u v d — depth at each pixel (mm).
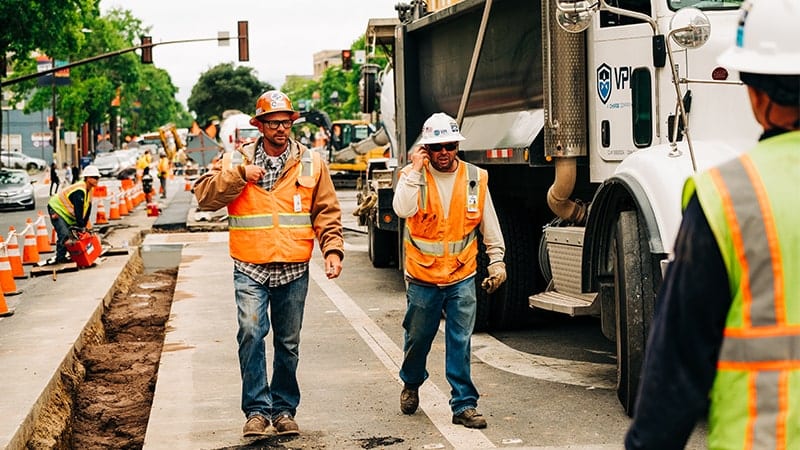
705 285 3062
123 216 39438
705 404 3135
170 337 12969
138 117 145250
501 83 12273
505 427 8391
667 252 7746
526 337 12539
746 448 3049
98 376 12844
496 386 9945
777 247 3033
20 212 42156
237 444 8094
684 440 3160
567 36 9789
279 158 8148
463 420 8398
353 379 10352
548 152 10008
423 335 8445
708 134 8648
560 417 8680
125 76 107562
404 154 16172
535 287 12711
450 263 8219
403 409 8820
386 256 20156
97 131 118688
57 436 9727
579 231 9891
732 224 3045
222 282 18375
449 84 14320
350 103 110250
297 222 8109
